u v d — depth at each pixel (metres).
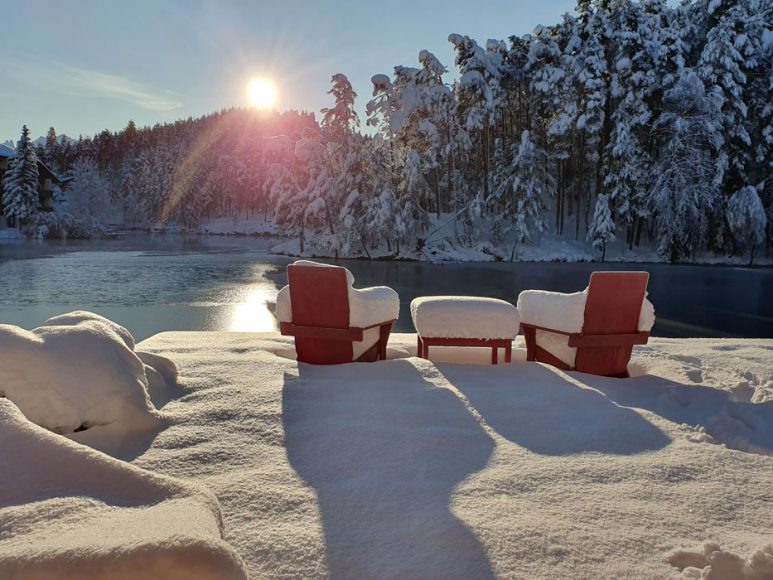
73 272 21.28
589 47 32.44
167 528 1.29
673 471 2.47
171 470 2.40
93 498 1.58
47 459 1.74
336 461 2.51
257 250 36.84
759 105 32.12
